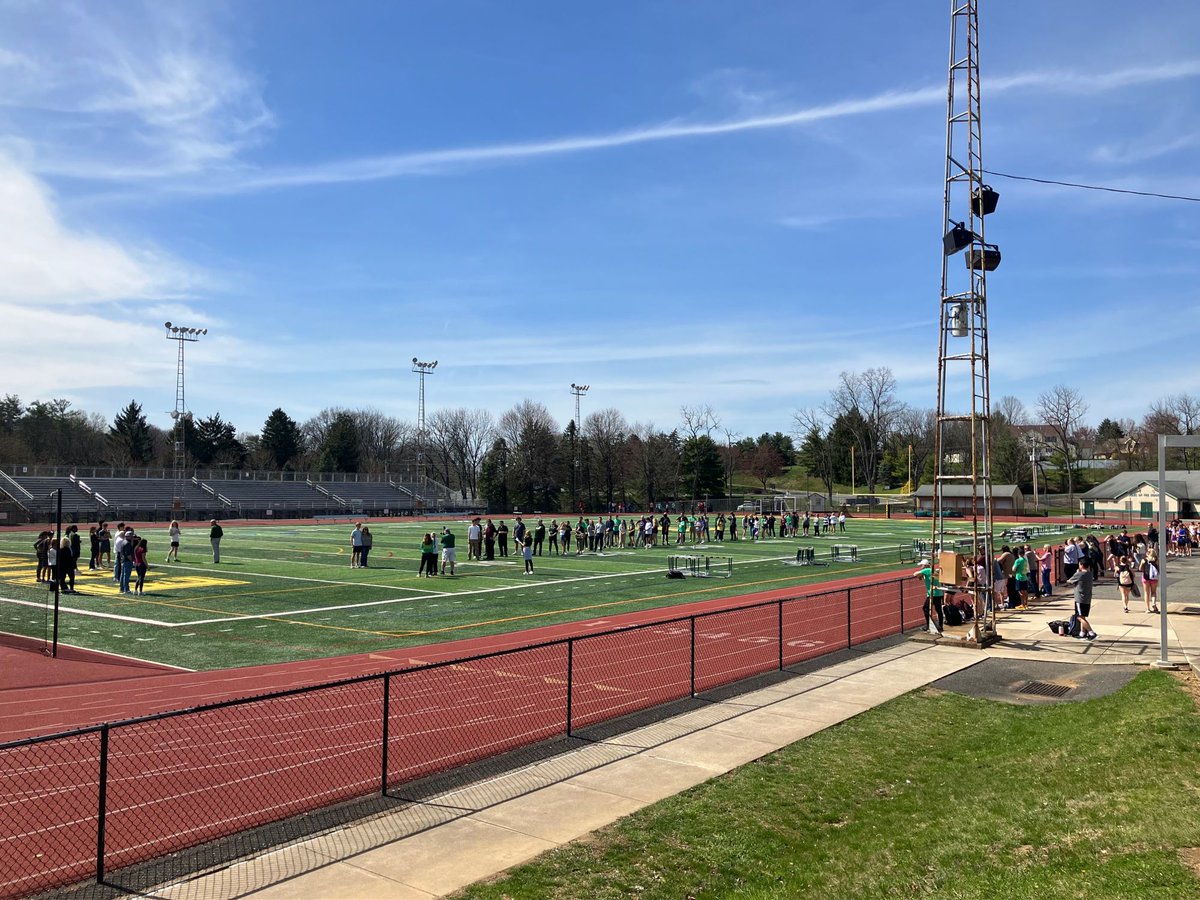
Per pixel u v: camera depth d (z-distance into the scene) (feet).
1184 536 140.46
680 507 357.61
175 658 53.16
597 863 22.72
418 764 31.17
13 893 20.71
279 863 22.56
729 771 30.58
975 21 59.98
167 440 388.16
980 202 58.85
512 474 368.27
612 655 52.60
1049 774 29.48
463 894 20.70
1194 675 44.83
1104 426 508.53
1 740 34.24
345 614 72.13
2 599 80.84
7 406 392.88
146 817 25.98
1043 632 62.39
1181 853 20.72
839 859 23.21
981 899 19.56
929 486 333.83
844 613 72.69
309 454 446.19
